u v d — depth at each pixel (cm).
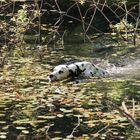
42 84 1170
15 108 966
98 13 2214
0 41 1588
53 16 2217
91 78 1256
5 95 1059
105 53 1611
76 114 920
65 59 1513
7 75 1257
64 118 898
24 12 1391
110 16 2159
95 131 829
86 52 1642
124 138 792
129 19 2041
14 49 1554
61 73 1234
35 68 1356
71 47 1730
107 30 1989
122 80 1213
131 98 1023
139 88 1116
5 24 1516
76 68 1266
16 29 1448
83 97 1037
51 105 978
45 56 1553
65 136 809
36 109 957
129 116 675
